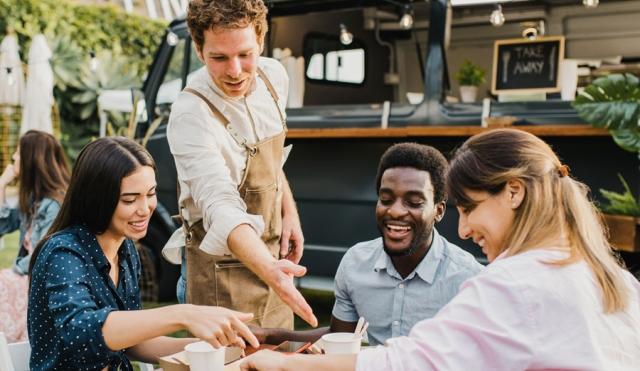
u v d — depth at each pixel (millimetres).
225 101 2344
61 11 10516
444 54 4488
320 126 4812
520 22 5215
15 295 3615
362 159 4539
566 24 5254
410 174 2152
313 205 4715
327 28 5488
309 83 5355
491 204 1584
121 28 11125
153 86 5316
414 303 2262
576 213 1568
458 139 4188
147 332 1732
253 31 2189
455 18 5289
